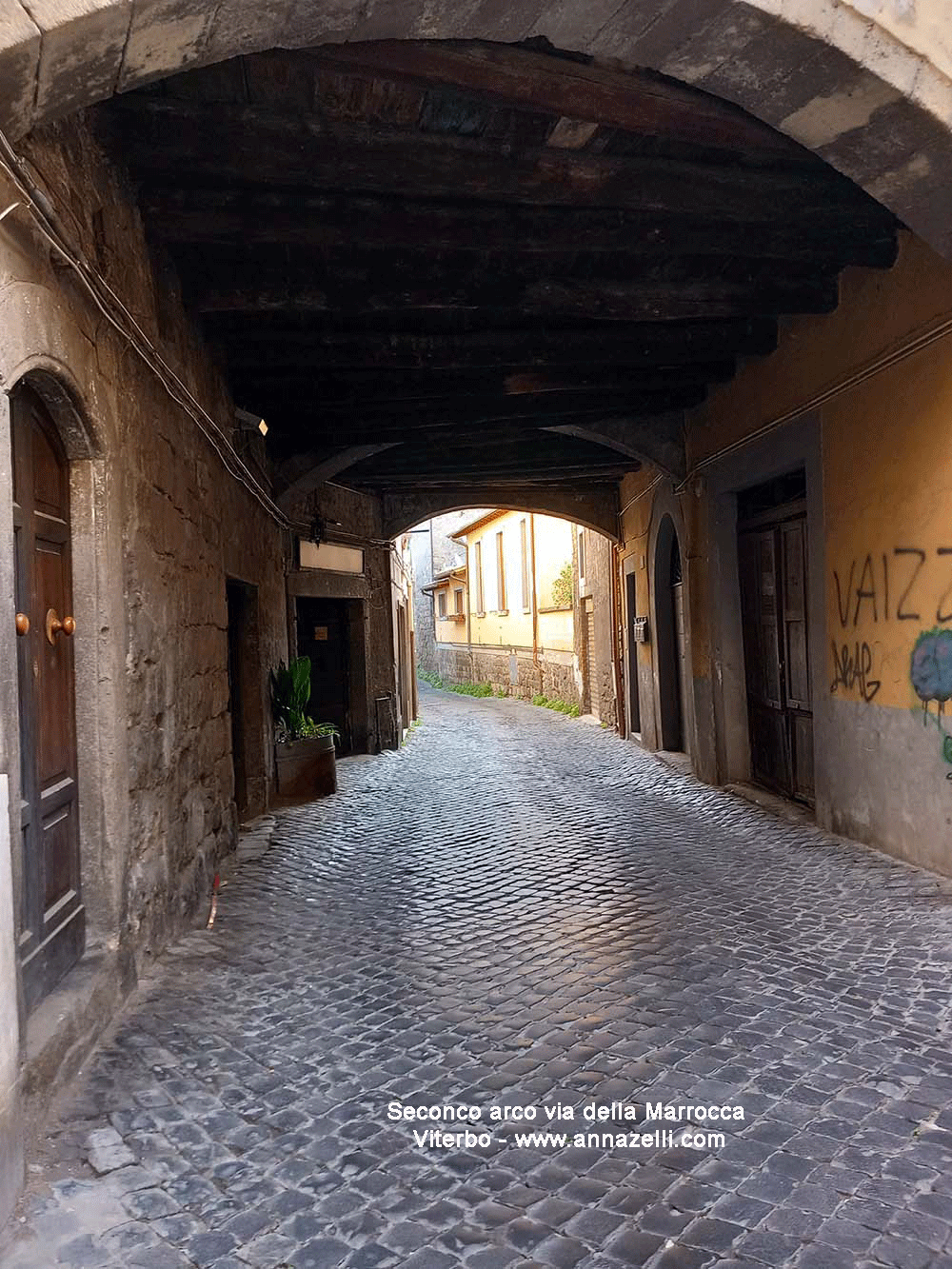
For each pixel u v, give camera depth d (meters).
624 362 6.96
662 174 4.36
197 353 5.73
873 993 3.67
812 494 6.60
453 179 4.20
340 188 4.27
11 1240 2.26
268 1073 3.14
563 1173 2.51
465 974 4.09
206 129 3.86
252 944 4.57
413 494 14.06
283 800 9.18
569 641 19.75
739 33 3.32
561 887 5.51
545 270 5.64
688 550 9.42
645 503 11.86
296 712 9.52
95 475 3.59
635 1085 2.98
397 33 3.10
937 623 5.20
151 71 2.87
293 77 3.63
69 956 3.42
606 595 15.52
